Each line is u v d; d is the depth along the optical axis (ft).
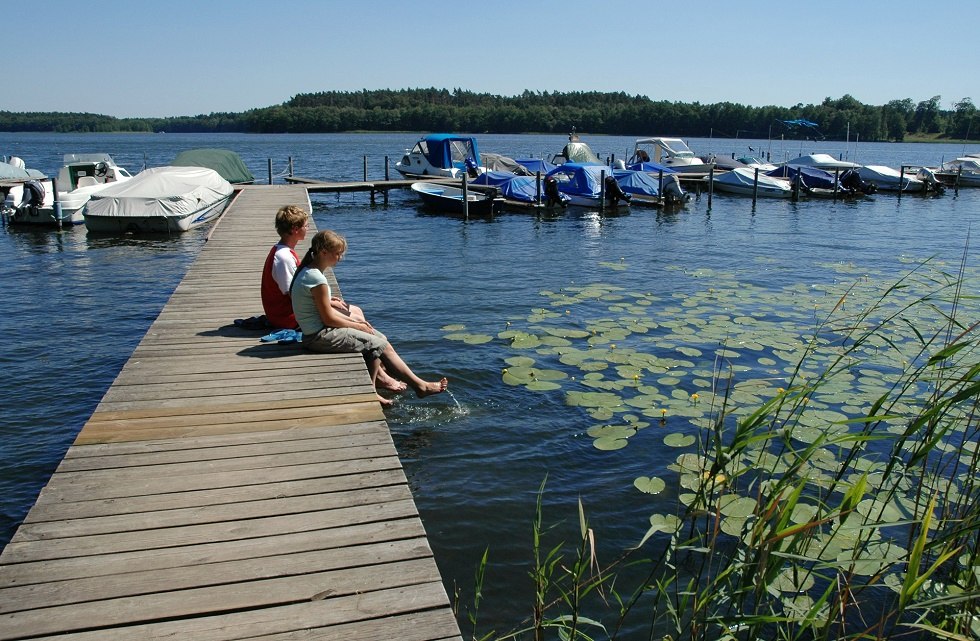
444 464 15.92
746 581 9.04
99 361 23.35
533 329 26.12
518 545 13.02
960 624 9.23
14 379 21.52
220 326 19.70
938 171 99.86
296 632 7.78
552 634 10.84
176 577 8.63
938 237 53.62
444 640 7.72
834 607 9.14
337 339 17.12
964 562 10.61
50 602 8.11
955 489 13.58
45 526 9.62
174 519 9.87
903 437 9.62
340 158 153.17
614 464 15.89
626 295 32.12
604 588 11.82
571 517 13.88
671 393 19.60
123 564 8.85
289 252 18.26
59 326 27.53
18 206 52.95
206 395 14.48
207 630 7.77
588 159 91.09
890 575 11.55
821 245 49.16
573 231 56.24
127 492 10.56
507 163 85.51
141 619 7.88
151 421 13.15
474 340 24.68
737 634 10.61
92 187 57.52
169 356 16.96
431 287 34.50
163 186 52.13
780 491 9.36
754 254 44.98
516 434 17.38
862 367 21.81
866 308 29.27
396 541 9.50
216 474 11.16
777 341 24.39
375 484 10.94
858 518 13.01
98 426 12.90
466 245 48.55
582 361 22.17
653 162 99.35
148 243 47.85
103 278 36.55
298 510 10.18
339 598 8.35
